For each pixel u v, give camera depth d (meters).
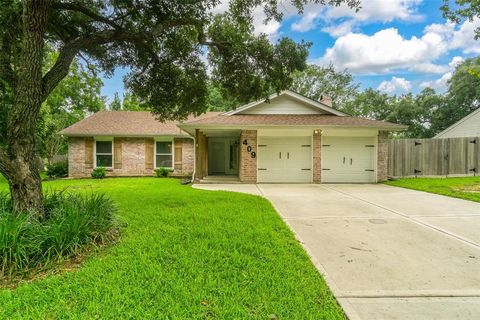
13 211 3.79
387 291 2.73
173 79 7.29
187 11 5.82
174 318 2.22
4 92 5.65
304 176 12.16
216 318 2.25
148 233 4.40
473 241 4.17
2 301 2.46
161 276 2.91
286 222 5.27
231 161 18.09
